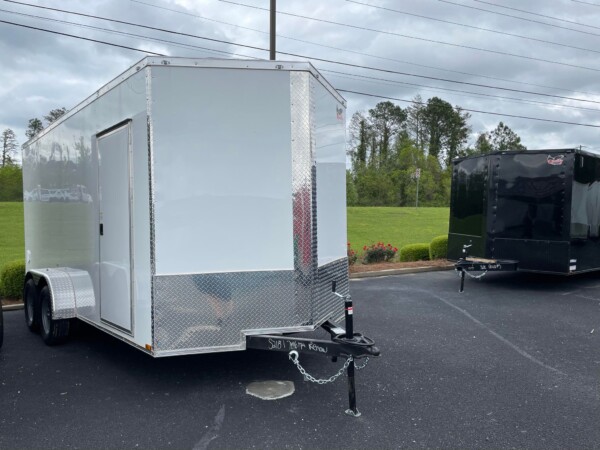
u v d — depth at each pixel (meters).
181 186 4.24
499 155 9.84
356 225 26.52
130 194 4.52
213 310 4.30
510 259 9.74
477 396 4.50
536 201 9.41
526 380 4.90
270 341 4.30
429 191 54.50
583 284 10.64
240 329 4.35
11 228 21.89
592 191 9.73
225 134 4.30
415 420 3.99
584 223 9.56
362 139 73.00
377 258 13.46
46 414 4.15
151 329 4.23
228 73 4.30
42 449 3.57
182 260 4.25
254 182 4.36
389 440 3.66
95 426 3.92
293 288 4.43
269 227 4.39
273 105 4.38
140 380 4.93
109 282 5.02
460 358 5.61
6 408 4.29
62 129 6.28
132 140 4.46
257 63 4.34
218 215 4.30
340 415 4.08
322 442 3.63
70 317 5.91
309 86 4.41
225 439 3.68
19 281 9.03
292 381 4.86
